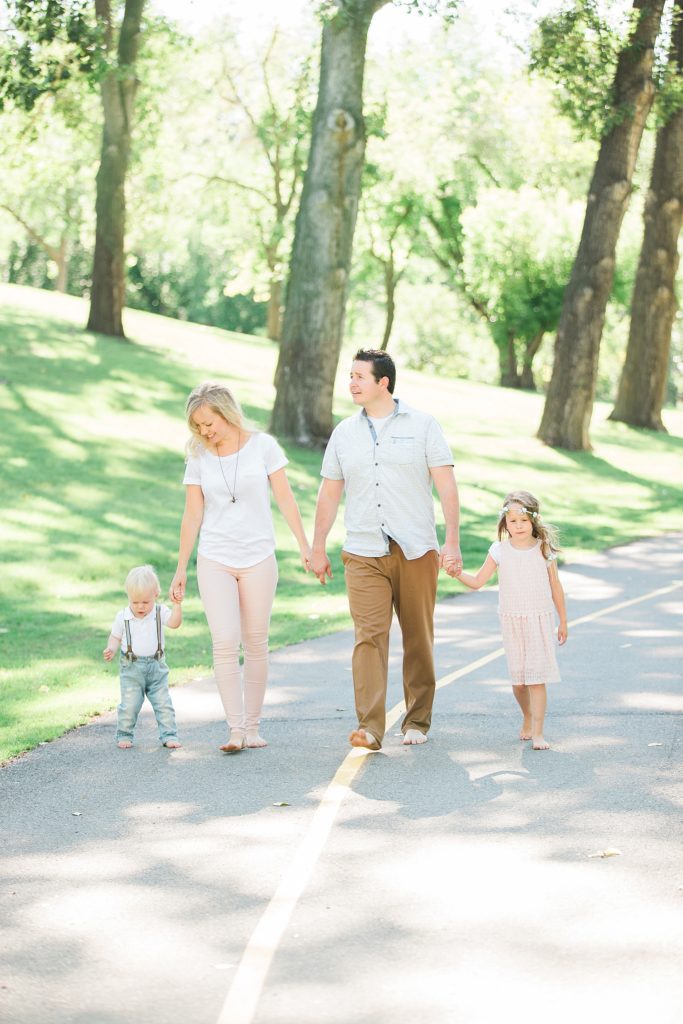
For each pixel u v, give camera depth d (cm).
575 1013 460
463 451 3247
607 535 2269
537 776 777
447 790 753
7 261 8894
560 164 5912
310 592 1675
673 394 9081
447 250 6544
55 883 610
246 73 5591
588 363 3428
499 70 5428
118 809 731
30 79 3008
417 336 8044
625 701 981
